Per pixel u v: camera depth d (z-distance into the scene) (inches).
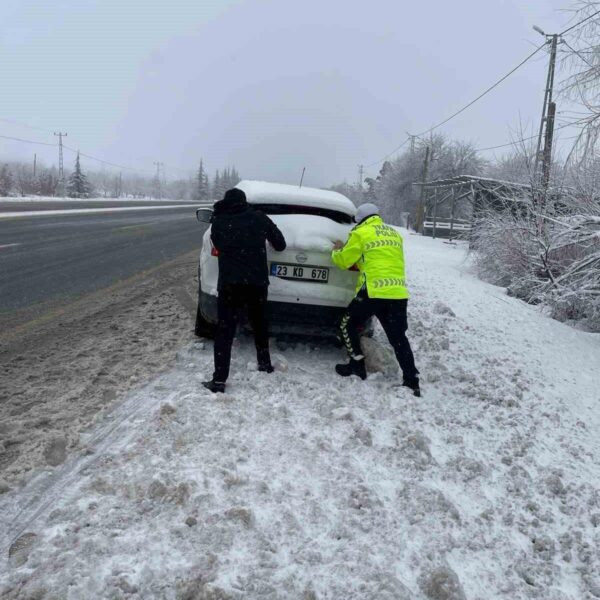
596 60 366.3
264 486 120.8
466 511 128.2
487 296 367.9
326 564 102.5
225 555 99.9
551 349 274.1
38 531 104.3
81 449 134.0
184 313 272.2
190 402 157.4
